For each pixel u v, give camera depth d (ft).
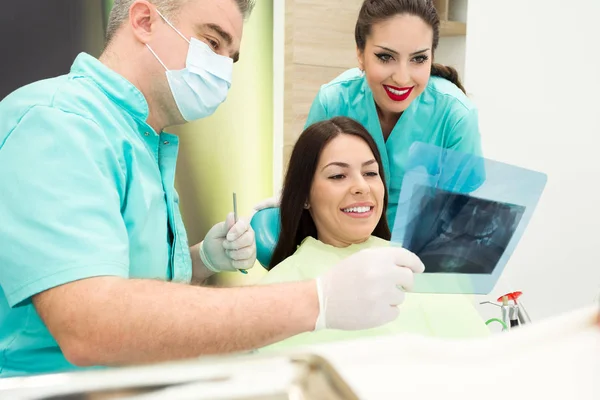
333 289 2.36
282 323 2.25
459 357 0.98
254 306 2.21
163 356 2.10
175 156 3.65
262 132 5.93
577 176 6.81
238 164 5.85
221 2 3.28
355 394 0.87
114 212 2.49
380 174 4.64
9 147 2.42
